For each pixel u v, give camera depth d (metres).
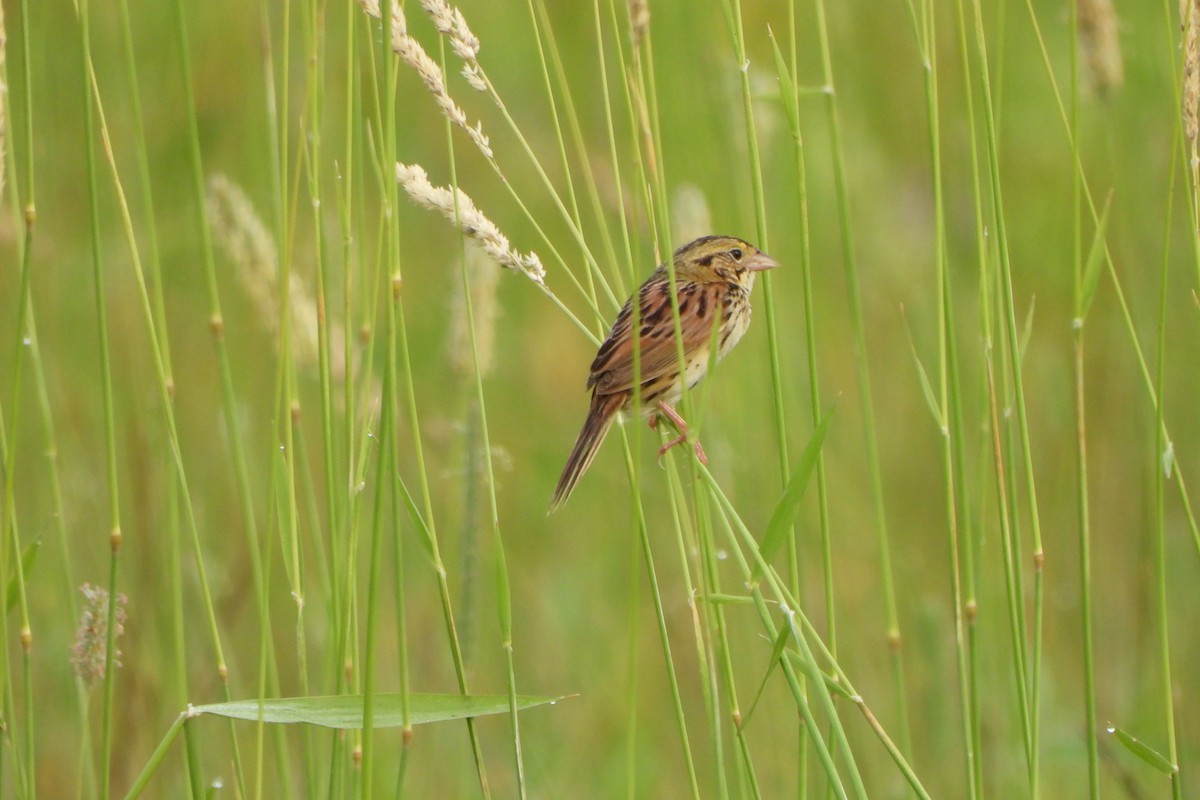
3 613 6.93
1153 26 13.23
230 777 10.53
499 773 11.23
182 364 12.45
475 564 8.43
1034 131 14.75
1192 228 7.11
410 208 14.64
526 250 14.73
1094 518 12.59
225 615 10.77
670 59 13.78
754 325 12.88
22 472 11.18
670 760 11.59
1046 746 10.87
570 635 12.38
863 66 14.93
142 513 10.72
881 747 11.25
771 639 6.43
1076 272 7.26
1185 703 11.42
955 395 7.41
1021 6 14.88
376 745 10.45
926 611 10.92
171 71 13.55
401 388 12.62
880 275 14.14
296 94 12.56
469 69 6.98
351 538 7.09
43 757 10.41
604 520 12.91
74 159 12.71
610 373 9.14
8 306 11.46
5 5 11.52
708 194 13.24
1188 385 12.58
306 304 8.98
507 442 13.93
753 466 12.09
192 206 12.91
